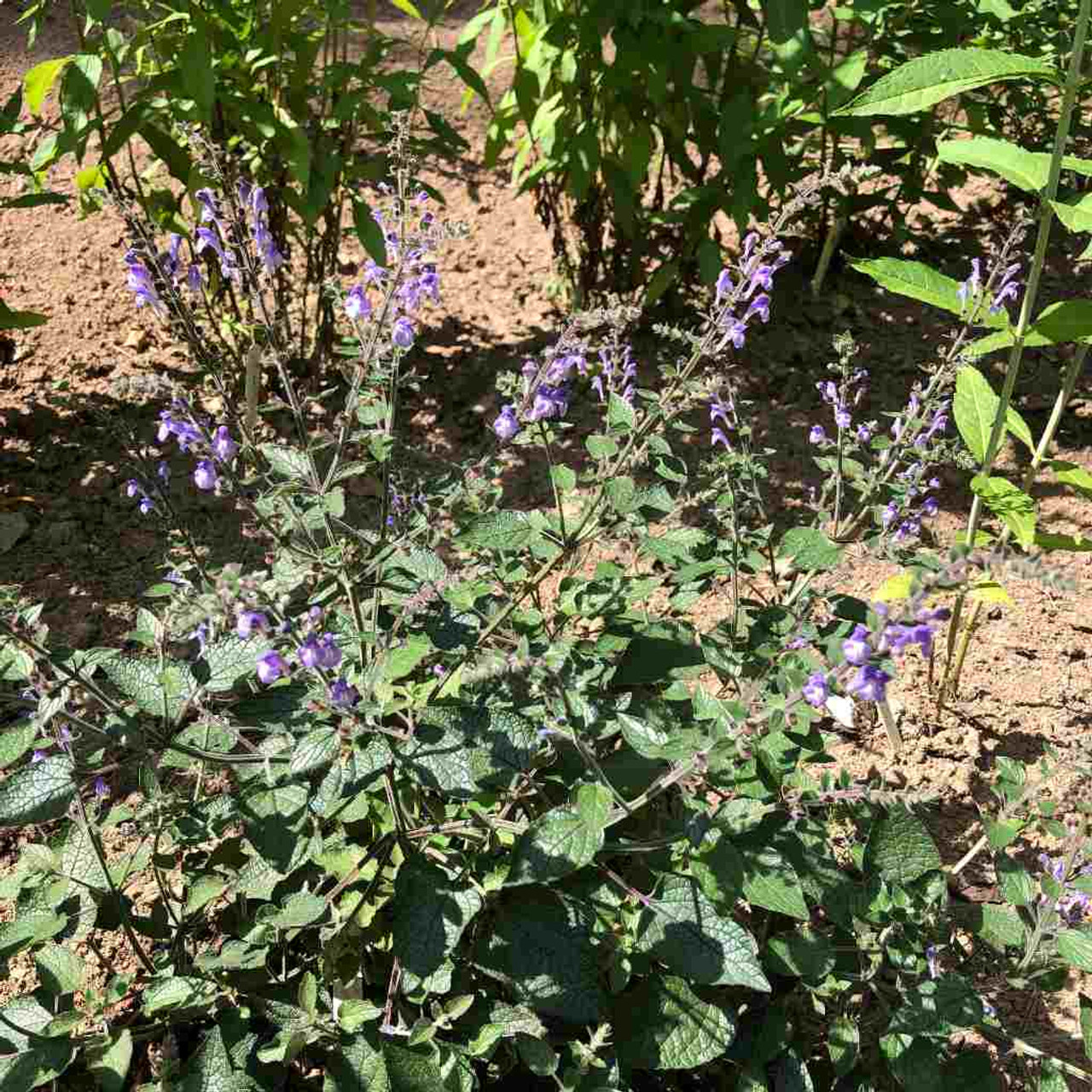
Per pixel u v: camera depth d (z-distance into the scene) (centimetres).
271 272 72
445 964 63
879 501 94
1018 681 107
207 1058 64
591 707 68
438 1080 60
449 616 73
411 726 64
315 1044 67
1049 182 82
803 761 77
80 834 69
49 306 152
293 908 65
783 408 141
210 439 68
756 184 133
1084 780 83
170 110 119
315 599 73
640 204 149
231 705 75
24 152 177
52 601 110
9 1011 65
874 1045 72
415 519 76
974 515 95
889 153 157
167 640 72
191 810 68
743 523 88
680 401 74
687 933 63
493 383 143
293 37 127
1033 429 140
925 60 75
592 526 75
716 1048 64
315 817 71
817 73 130
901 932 70
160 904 74
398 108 128
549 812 61
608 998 66
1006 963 76
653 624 79
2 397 136
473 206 184
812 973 68
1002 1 147
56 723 67
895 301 161
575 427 136
